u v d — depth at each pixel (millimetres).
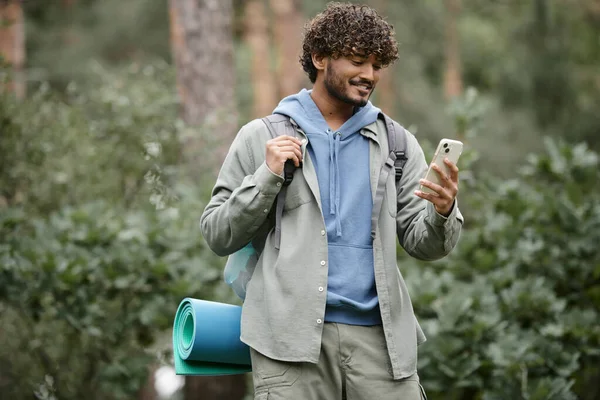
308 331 4031
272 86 20016
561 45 25469
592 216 8656
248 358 4398
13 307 8961
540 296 8156
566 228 8672
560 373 7746
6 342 9680
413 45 27031
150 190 10086
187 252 8812
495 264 8906
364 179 4250
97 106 10414
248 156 4336
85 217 8781
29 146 9672
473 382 7750
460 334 7906
